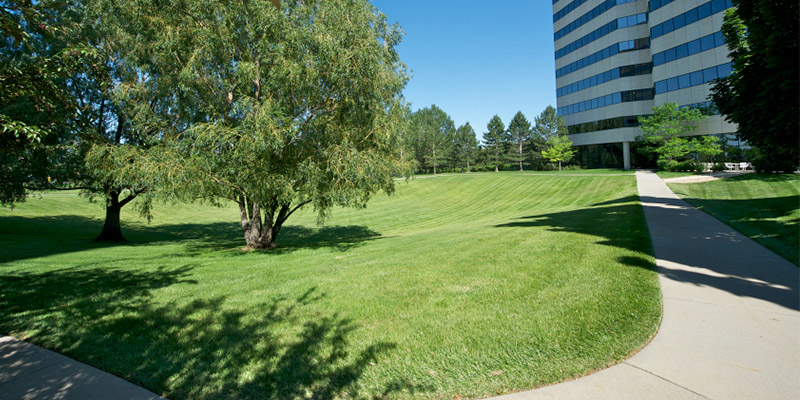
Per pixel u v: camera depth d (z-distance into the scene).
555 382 3.28
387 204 39.59
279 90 11.52
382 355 3.79
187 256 11.73
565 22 53.53
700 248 8.20
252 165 10.92
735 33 12.79
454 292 5.59
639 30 43.16
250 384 3.34
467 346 3.91
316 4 13.09
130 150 11.95
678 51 36.16
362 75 11.97
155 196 11.36
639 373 3.37
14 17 5.59
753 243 8.63
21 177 16.52
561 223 13.54
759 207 13.48
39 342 4.30
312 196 12.10
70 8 14.82
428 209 35.25
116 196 19.83
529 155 66.62
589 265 6.70
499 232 12.41
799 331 4.09
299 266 8.79
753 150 24.33
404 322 4.56
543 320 4.43
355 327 4.47
